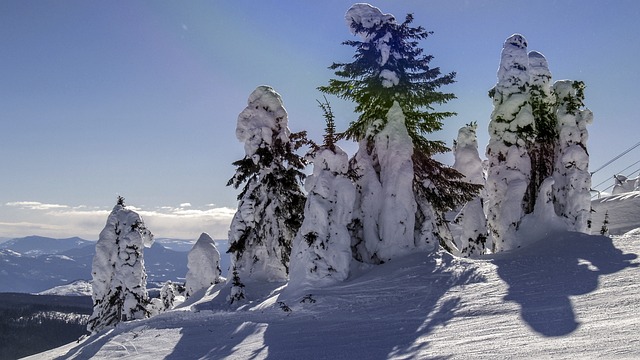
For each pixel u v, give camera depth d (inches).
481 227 1105.4
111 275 1405.0
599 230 1630.2
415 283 755.4
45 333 7426.2
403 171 976.9
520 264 780.0
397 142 997.8
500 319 506.6
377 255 967.6
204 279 1422.2
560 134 1142.3
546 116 1178.6
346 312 685.3
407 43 1091.3
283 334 598.5
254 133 1089.4
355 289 781.3
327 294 776.9
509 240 1074.1
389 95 1060.5
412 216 970.1
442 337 470.6
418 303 660.1
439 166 1064.8
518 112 1153.4
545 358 340.5
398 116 1020.5
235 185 1112.2
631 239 876.6
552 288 609.9
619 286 565.3
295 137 1122.7
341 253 876.0
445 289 705.0
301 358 474.9
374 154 1051.3
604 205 1812.3
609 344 348.2
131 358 608.1
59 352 1304.1
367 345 487.2
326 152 927.7
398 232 958.4
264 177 1085.1
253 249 1090.1
